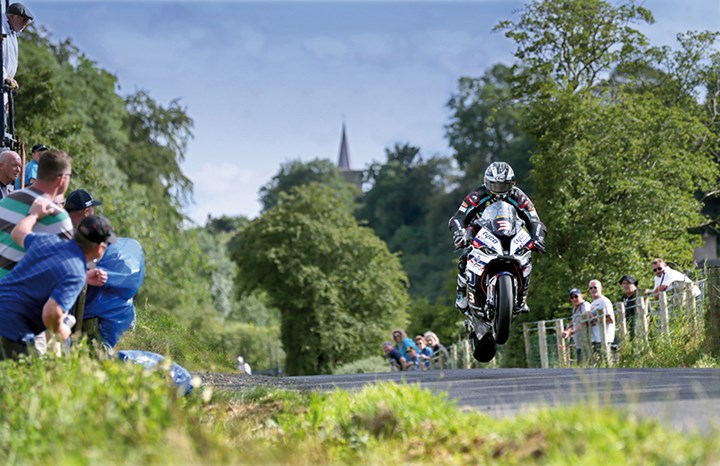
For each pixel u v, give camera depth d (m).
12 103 37.53
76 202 24.30
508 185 30.39
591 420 14.43
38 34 141.38
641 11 102.56
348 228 178.38
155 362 21.69
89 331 22.73
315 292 169.88
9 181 29.33
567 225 95.44
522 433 15.23
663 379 23.12
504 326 28.98
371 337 173.62
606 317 47.72
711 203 145.50
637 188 94.19
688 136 100.75
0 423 16.42
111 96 151.75
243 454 15.73
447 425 16.66
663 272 48.72
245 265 176.12
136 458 14.02
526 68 104.94
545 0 102.56
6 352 20.03
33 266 20.00
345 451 16.59
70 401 16.12
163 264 151.25
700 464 12.94
